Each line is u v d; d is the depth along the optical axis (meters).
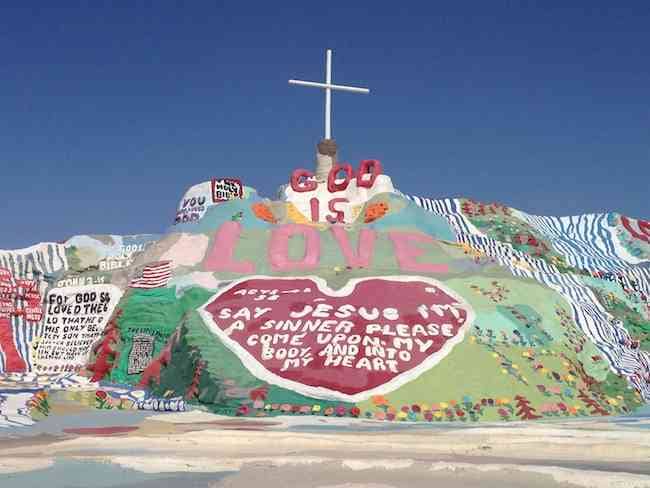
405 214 53.19
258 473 19.27
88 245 61.34
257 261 47.56
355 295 40.72
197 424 29.66
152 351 43.94
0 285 53.88
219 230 50.50
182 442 24.36
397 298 40.47
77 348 50.16
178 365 39.16
